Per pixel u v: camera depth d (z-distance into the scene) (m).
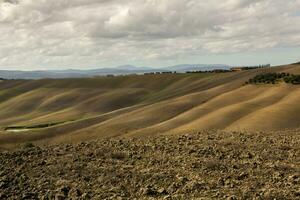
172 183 18.22
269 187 17.45
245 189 17.08
